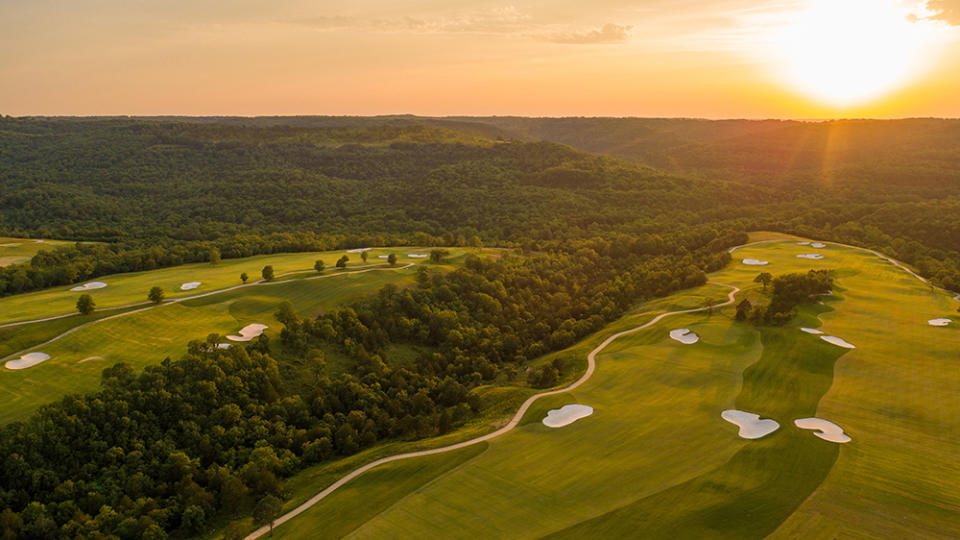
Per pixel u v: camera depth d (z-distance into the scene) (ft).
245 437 220.84
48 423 199.93
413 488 180.75
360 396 258.98
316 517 171.83
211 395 230.07
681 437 199.82
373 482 187.52
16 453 189.06
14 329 265.95
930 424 206.59
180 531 179.63
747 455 185.06
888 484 168.35
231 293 339.77
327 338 301.43
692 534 149.48
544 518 160.45
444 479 184.24
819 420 209.05
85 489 187.93
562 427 213.87
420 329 336.90
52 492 186.60
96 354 254.06
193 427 215.72
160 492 192.65
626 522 155.84
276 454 214.07
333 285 367.45
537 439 206.49
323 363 275.18
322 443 220.64
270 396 243.60
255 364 255.70
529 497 170.91
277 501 173.99
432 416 240.12
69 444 199.31
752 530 149.59
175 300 319.88
